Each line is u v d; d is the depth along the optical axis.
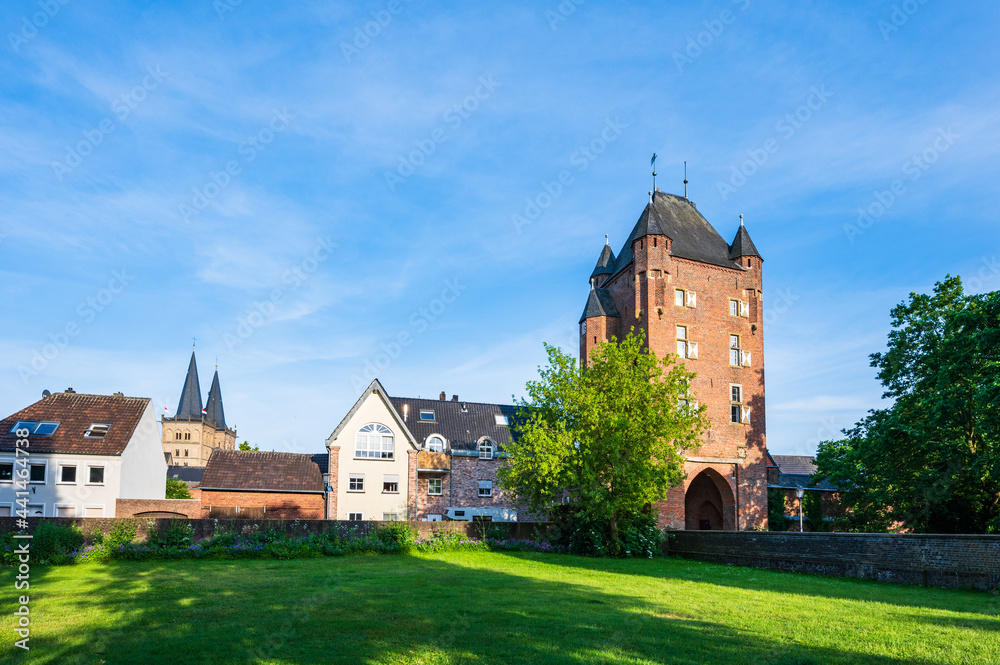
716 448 44.12
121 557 25.05
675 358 42.56
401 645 11.14
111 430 45.72
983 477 31.66
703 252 47.34
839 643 11.34
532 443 33.81
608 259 52.41
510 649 10.87
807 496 54.56
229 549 26.84
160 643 11.11
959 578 21.30
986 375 31.55
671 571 26.28
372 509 49.84
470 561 27.83
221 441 142.12
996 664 9.93
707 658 10.35
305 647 10.92
